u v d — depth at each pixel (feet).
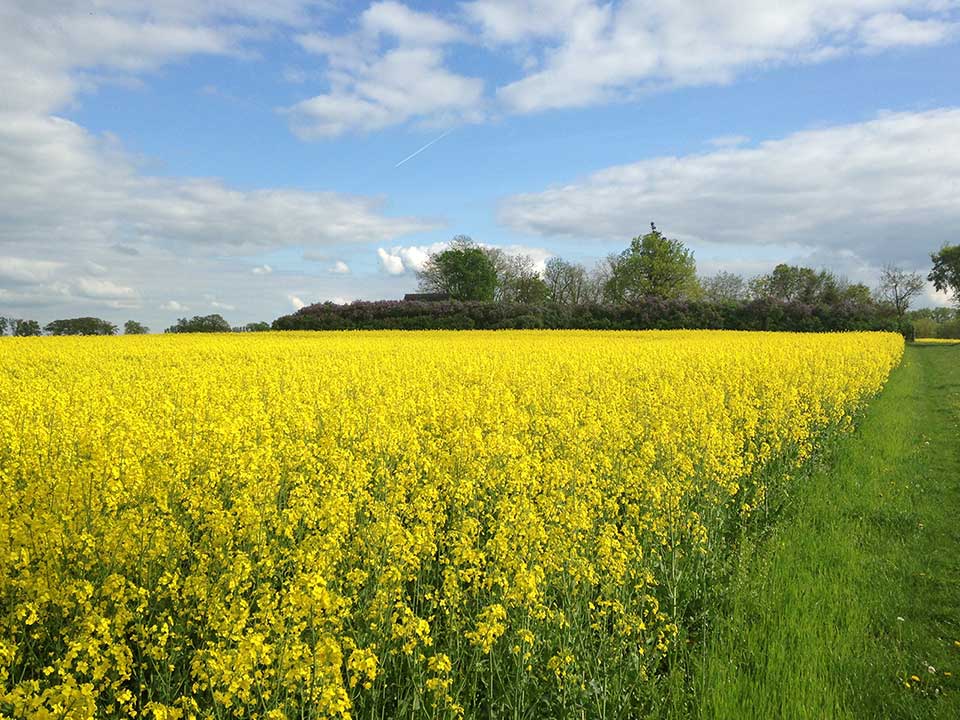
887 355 91.30
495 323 199.52
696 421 37.14
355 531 20.04
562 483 24.79
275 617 14.06
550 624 17.75
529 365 68.44
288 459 25.53
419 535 18.52
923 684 18.66
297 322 206.69
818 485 35.53
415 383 53.16
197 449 26.35
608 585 18.63
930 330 293.84
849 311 205.16
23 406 34.40
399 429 33.53
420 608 18.35
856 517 32.04
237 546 18.95
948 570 26.20
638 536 24.11
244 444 28.40
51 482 20.40
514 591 16.31
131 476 21.43
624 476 27.45
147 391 45.21
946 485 37.81
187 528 20.84
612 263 296.51
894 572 25.79
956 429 55.42
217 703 12.44
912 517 31.78
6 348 85.25
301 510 20.15
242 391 48.01
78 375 56.90
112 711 13.04
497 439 28.81
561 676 15.96
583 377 60.03
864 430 51.67
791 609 21.15
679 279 285.02
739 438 36.47
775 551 26.12
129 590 15.48
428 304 211.61
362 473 23.50
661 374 62.80
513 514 20.98
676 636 19.26
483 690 16.05
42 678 14.56
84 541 17.21
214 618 14.53
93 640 12.59
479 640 15.07
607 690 16.19
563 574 18.93
